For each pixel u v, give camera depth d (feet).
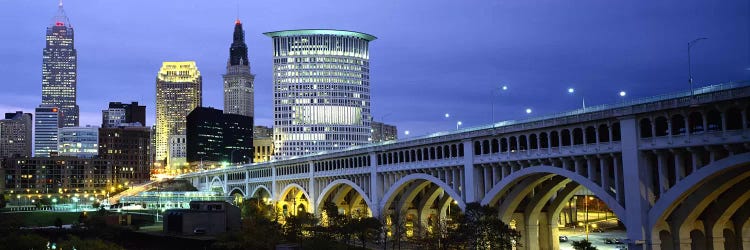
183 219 559.38
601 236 554.05
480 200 390.83
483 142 388.57
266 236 457.27
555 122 334.24
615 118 302.86
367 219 442.91
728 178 274.98
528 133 353.72
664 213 285.84
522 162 357.82
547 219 412.36
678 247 296.51
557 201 405.39
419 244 435.53
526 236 400.67
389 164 487.61
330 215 483.10
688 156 287.07
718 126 266.98
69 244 430.20
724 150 266.98
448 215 502.79
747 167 269.85
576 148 322.55
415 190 481.05
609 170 319.88
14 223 588.50
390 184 488.02
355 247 441.27
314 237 436.76
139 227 650.84
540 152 344.28
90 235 588.09
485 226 359.25
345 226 443.32
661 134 287.28
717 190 280.92
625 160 296.92
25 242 450.30
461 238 368.68
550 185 383.65
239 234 460.55
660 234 301.63
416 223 463.42
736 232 318.45
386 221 481.46
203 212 569.23
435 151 432.25
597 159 318.45
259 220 513.86
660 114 284.20
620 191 303.68
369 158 517.96
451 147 416.87
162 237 544.62
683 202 294.25
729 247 319.27
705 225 310.04
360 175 533.55
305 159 631.15
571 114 338.75
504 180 366.84
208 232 567.18
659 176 286.66
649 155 293.02
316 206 615.57
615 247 455.22
